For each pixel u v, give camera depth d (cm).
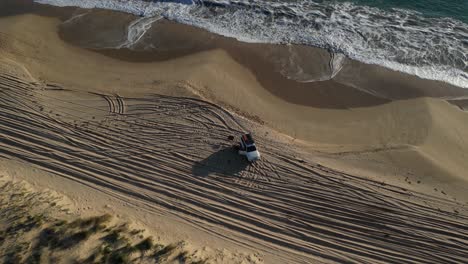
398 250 2280
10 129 2836
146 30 3919
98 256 2052
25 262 1984
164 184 2556
